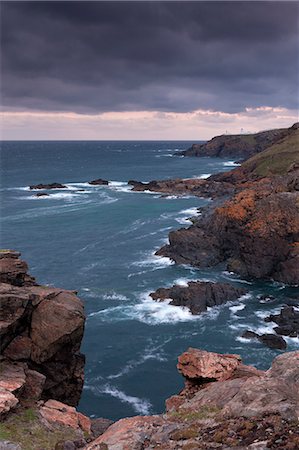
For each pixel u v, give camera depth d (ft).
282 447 46.65
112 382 149.48
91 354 165.68
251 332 177.17
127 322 189.78
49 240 318.24
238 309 202.08
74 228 353.10
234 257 263.70
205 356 88.48
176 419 62.64
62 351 95.14
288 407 56.03
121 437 56.65
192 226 309.42
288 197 260.83
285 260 243.60
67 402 98.73
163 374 153.89
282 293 222.89
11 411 74.18
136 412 134.41
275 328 180.45
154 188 536.01
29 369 89.20
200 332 180.96
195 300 203.31
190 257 266.98
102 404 138.21
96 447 55.42
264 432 51.11
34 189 556.51
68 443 62.64
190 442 52.21
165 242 309.01
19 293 93.40
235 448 48.62
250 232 251.80
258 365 155.94
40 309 94.17
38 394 82.99
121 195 508.12
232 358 89.76
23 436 67.46
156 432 57.57
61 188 566.36
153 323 188.85
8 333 89.04
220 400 66.33
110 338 176.96
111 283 233.96
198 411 64.03
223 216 276.82
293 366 69.46
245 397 60.75
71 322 92.48
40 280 238.89
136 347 170.50
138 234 332.60
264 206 260.83
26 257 278.87
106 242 312.29
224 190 467.93
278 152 502.38
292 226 246.06
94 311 200.23
